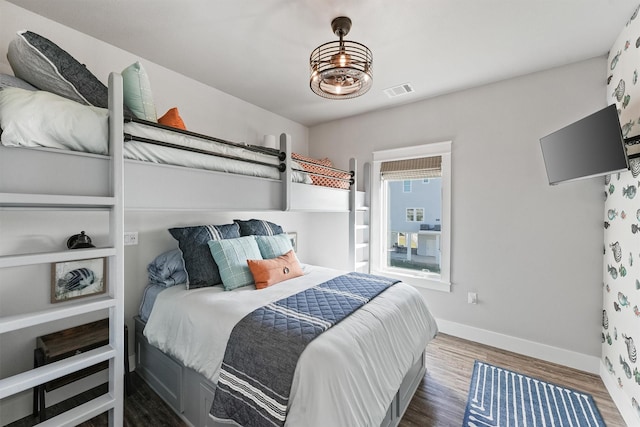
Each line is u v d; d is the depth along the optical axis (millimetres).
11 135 1001
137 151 1399
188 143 1611
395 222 3520
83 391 2006
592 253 2328
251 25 1959
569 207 2416
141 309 2170
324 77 1867
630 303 1790
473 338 2859
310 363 1193
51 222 1812
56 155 1120
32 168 1063
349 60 1766
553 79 2477
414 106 3248
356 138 3717
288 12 1827
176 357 1682
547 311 2512
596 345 2305
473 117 2869
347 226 3779
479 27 1945
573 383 2152
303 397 1146
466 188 2902
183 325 1697
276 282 2146
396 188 3504
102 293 2010
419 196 3324
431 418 1780
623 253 1903
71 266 1886
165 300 1900
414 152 3236
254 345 1343
